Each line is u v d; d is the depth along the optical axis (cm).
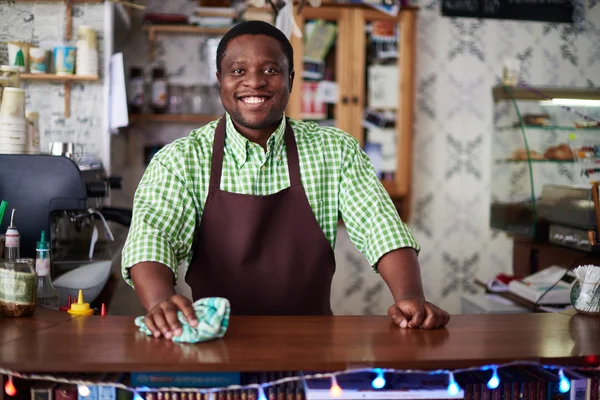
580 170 309
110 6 312
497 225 375
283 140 171
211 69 403
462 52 429
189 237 162
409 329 138
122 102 310
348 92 391
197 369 111
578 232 277
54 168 211
